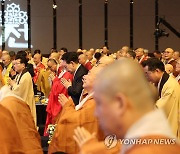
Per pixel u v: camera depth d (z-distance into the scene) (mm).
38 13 17375
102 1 17703
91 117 3924
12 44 17156
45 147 6812
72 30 17656
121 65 1734
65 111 4234
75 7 17641
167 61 10234
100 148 2158
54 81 7621
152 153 1590
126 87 1684
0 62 11055
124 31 17734
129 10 17703
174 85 5648
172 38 17359
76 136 2207
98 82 1735
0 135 3275
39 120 9117
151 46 17609
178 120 5652
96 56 10008
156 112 1676
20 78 7961
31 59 12023
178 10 17562
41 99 9602
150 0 17625
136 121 1677
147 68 5684
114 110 1689
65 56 7164
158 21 16328
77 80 6453
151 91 1738
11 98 4000
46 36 17453
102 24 17734
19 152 3352
